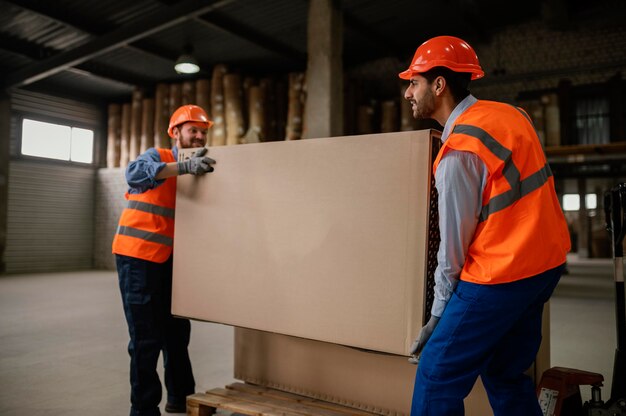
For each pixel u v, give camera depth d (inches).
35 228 439.5
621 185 72.4
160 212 89.2
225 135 393.7
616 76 384.2
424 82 58.7
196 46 397.7
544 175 54.4
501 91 436.8
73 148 473.4
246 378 96.7
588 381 73.2
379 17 371.9
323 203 67.9
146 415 86.3
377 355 80.2
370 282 63.6
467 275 53.2
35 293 281.0
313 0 262.5
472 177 52.2
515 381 60.9
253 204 75.1
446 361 53.1
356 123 410.0
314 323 68.0
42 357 140.1
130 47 379.9
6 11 332.5
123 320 197.3
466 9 372.2
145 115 444.8
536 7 407.2
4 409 99.2
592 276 391.5
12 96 429.4
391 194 62.4
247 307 74.9
